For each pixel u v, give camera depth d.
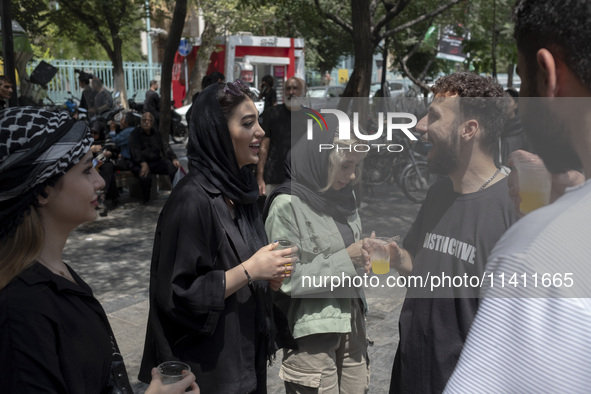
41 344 1.20
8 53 6.68
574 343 0.73
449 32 15.23
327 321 2.06
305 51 24.55
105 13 15.85
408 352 1.61
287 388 2.22
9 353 1.18
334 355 2.17
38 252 1.30
